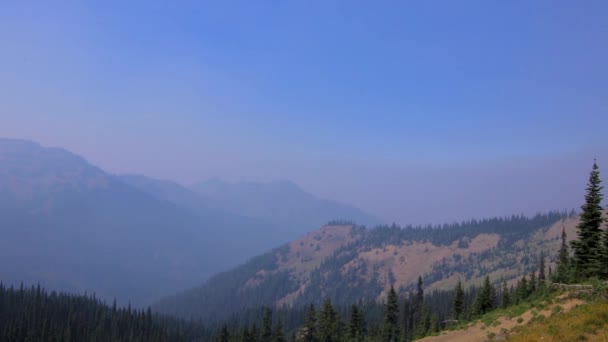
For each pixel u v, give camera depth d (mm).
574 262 68062
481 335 47844
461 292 110438
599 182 62344
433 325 111188
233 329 164750
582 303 40750
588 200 63000
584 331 29750
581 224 63312
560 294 46812
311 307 133125
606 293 40719
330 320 128875
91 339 166125
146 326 191750
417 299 148500
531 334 32844
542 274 105500
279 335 136875
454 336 53219
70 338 158750
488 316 56219
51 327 157625
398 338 127562
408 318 147875
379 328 135625
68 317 170000
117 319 185500
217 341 151875
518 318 47719
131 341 174000
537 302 49719
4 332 150000
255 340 141000
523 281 91125
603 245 58312
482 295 92375
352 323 130750
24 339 151875
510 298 95375
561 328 31562
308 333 131375
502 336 42094
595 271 58500
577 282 59344
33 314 164250
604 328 29156
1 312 168750
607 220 61625
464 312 101812
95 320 183375
